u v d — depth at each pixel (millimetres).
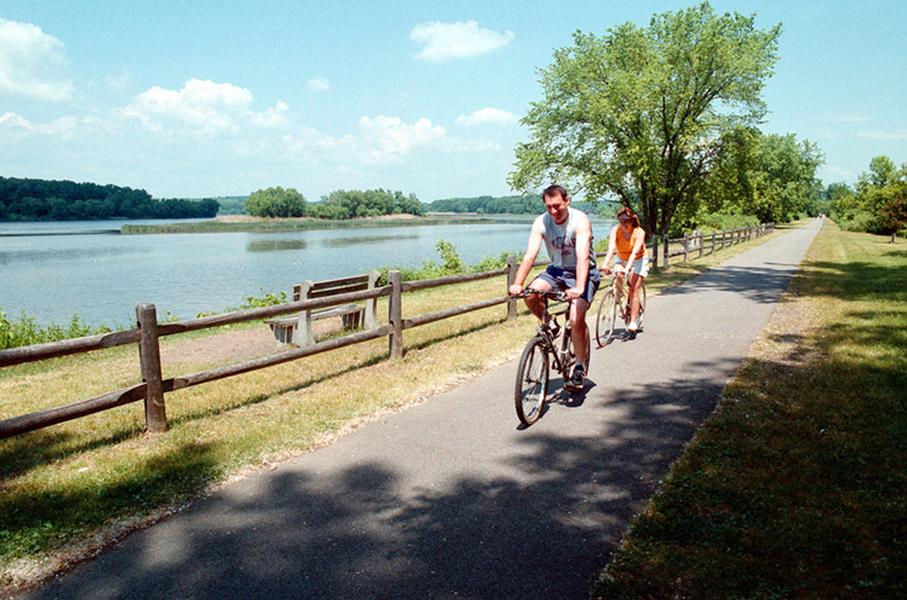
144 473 4215
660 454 4445
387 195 194500
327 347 6418
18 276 31031
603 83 22016
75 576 3051
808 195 110625
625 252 8312
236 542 3346
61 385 7336
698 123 21000
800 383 5941
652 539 3252
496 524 3490
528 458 4422
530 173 24109
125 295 23688
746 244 33625
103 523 3572
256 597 2859
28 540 3367
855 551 3074
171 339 10266
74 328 11445
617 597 2781
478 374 6770
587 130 23047
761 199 70688
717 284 14586
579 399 5773
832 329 8508
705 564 3000
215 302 21594
